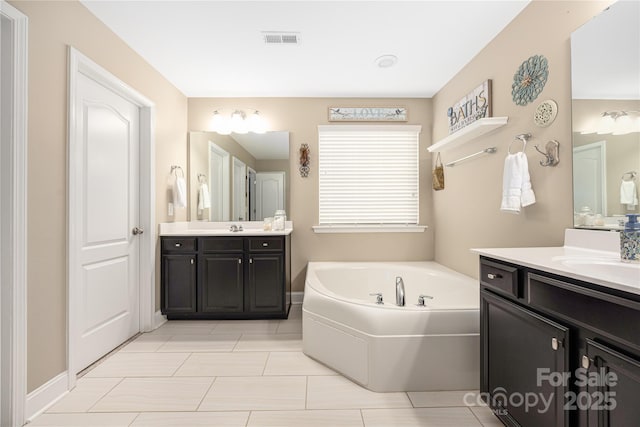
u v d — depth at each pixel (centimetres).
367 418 151
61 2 171
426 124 347
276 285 287
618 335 82
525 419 119
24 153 145
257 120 342
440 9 197
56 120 166
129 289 248
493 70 229
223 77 293
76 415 152
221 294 284
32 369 152
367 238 347
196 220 340
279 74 288
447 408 159
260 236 286
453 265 296
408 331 175
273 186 345
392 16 204
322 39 231
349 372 186
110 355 218
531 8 189
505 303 132
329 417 152
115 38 221
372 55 254
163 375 191
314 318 211
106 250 220
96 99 210
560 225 169
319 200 347
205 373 193
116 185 231
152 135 265
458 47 242
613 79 137
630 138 130
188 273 283
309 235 346
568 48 163
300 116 345
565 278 102
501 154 220
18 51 143
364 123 345
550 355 106
